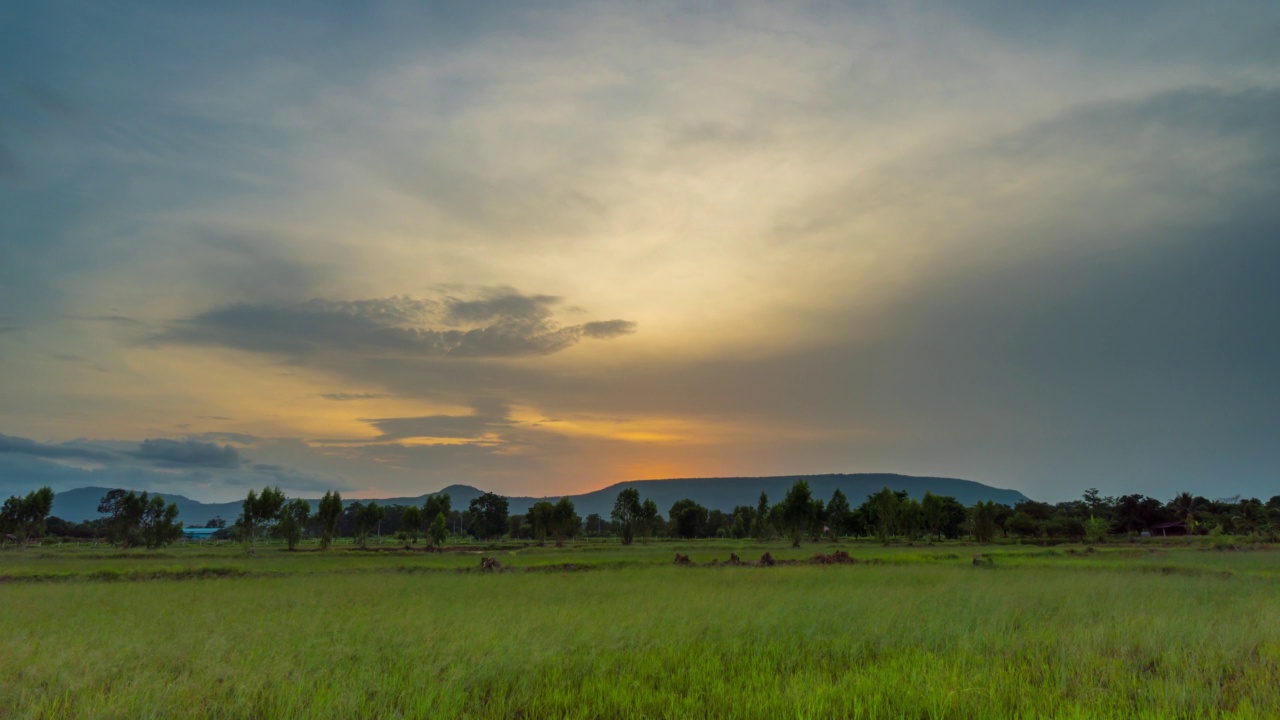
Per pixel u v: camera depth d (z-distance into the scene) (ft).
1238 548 251.80
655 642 51.11
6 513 297.74
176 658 46.37
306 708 35.14
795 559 194.70
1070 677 39.75
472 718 34.53
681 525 537.65
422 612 69.05
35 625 62.34
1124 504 447.83
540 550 282.36
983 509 351.67
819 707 33.53
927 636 52.47
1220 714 33.50
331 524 317.01
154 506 351.46
